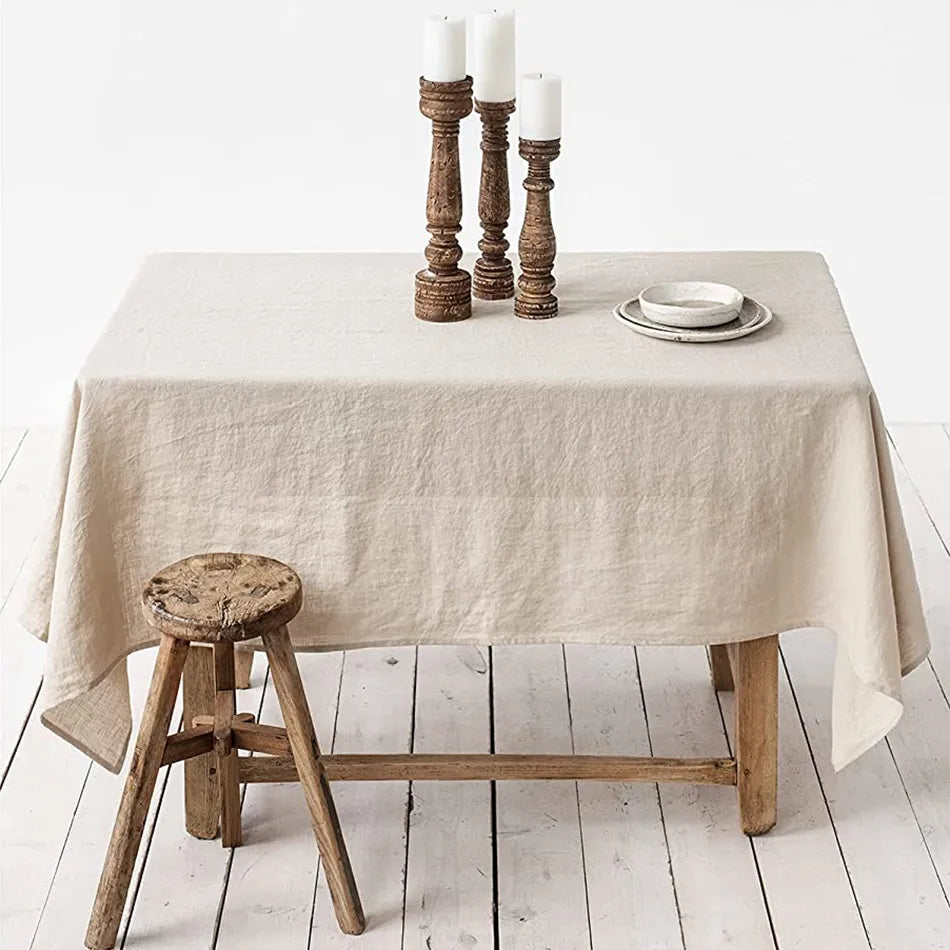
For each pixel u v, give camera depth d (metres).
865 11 3.75
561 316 2.53
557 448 2.27
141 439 2.27
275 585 2.23
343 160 3.91
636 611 2.36
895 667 2.29
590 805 2.66
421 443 2.27
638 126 3.87
